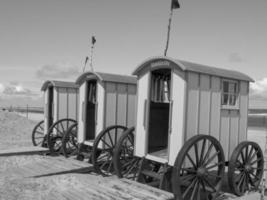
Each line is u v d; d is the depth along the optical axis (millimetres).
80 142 10031
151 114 7836
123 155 8141
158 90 7730
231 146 7625
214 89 7027
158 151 7527
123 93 9656
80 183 7230
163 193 6301
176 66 6570
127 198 6129
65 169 8414
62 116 11844
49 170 8305
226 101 7492
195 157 6523
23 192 6453
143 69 7387
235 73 7805
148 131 7262
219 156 6809
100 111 9336
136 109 7531
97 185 7027
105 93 9258
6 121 19453
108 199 6117
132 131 7820
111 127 8820
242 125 7934
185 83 6398
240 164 7340
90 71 9594
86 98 9969
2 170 8398
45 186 6957
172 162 6539
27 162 9555
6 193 6293
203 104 6762
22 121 20453
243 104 7938
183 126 6379
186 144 6117
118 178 7559
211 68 7230
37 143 14078
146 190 6555
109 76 9422
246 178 7492
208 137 6461
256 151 7699
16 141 14867
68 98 12016
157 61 6988
